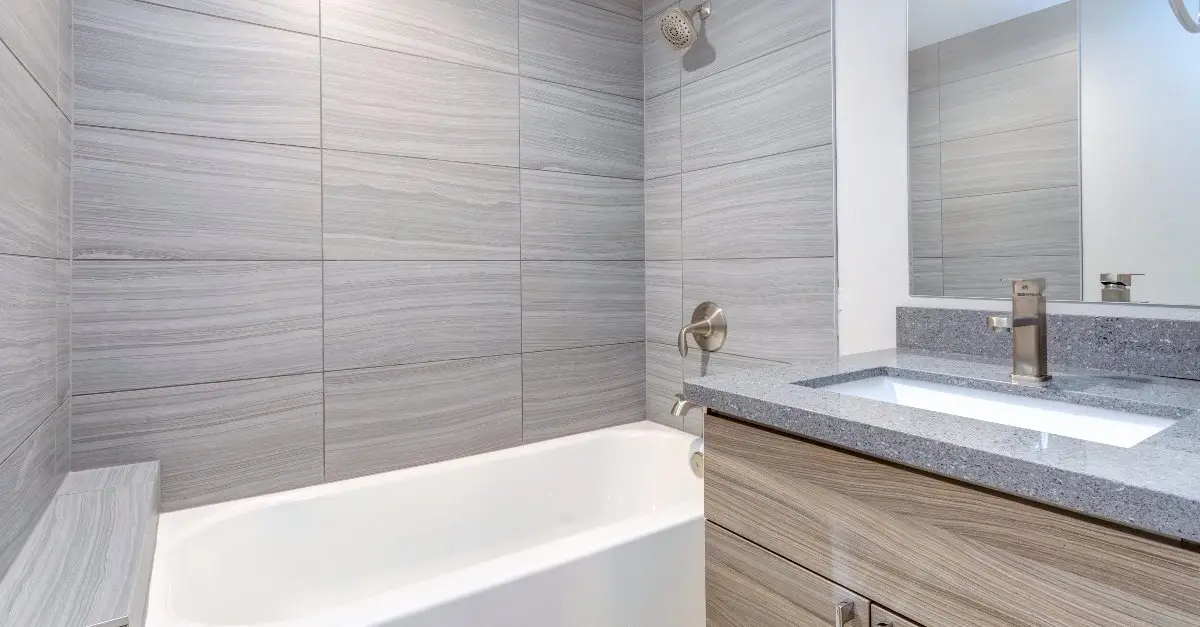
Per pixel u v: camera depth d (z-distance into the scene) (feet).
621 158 7.54
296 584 5.25
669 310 7.39
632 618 4.49
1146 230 3.81
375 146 5.91
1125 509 1.97
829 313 5.64
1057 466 2.14
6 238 3.16
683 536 4.78
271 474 5.49
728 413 3.56
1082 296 4.11
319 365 5.69
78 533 3.57
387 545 5.73
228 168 5.23
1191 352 3.54
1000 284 4.53
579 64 7.18
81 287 4.70
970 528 2.47
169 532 4.65
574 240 7.20
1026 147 4.36
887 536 2.77
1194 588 1.88
